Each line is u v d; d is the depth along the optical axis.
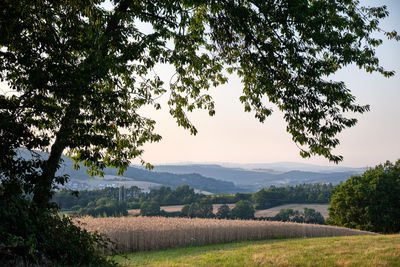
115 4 10.04
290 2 8.59
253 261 13.14
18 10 7.43
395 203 56.28
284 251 16.25
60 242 7.68
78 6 8.16
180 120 13.82
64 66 8.52
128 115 12.55
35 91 8.40
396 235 23.56
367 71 10.78
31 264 6.03
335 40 9.49
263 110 11.45
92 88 8.95
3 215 6.54
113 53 10.28
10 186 6.98
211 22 11.01
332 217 63.31
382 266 10.71
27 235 6.48
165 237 23.50
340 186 63.19
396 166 62.72
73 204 94.56
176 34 10.61
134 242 21.69
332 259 12.60
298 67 9.86
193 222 29.16
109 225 22.67
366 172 62.31
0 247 6.12
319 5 8.86
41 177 7.62
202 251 20.70
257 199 138.62
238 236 28.86
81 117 8.89
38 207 7.64
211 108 13.84
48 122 8.35
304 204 141.50
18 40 8.26
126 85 12.84
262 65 10.33
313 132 9.75
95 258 8.52
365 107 9.72
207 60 12.98
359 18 10.43
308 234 34.44
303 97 9.88
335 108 9.56
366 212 55.81
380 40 10.74
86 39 9.02
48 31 8.78
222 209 112.00
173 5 8.91
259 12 9.67
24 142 7.59
